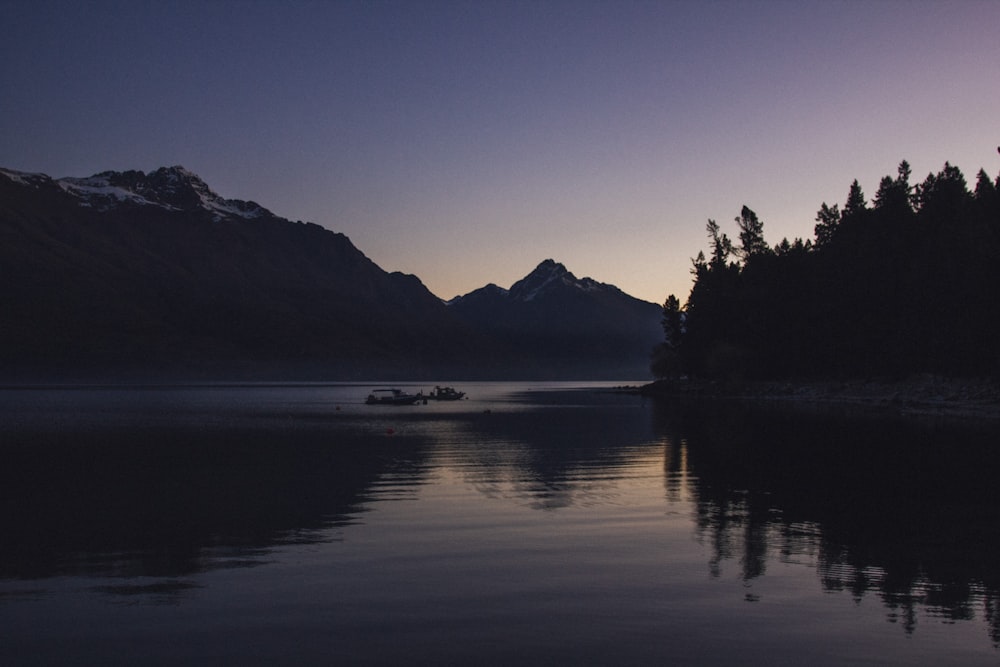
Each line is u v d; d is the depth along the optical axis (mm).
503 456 45281
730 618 15016
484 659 12938
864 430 59469
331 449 49875
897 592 16719
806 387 124875
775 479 34406
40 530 23469
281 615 15219
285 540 21969
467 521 24750
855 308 114750
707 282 157375
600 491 31188
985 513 26031
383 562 19391
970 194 113688
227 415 95188
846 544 21312
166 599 16266
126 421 81625
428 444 53688
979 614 15258
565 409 113625
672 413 95125
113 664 12805
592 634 14117
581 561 19469
